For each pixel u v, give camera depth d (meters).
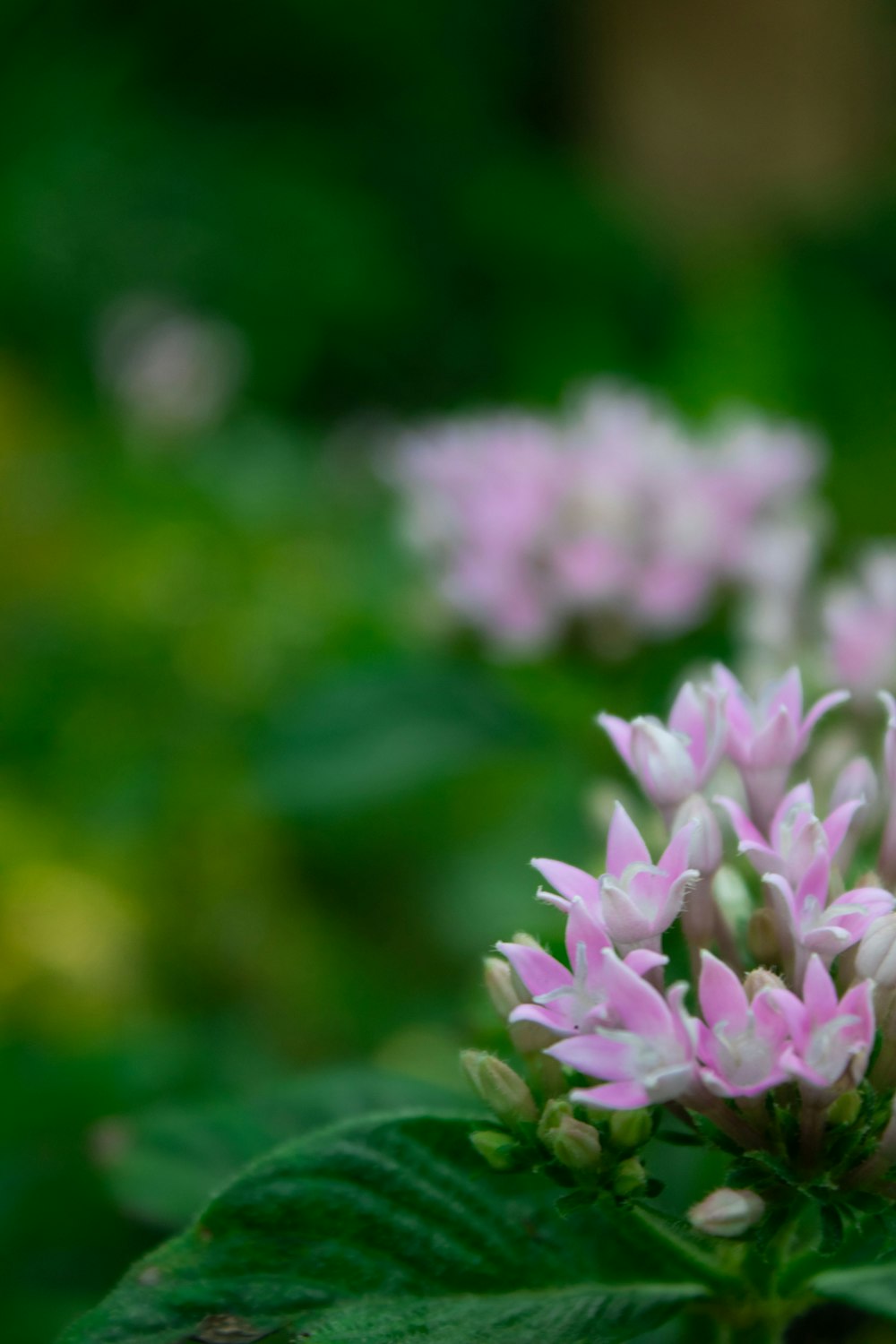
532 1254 0.35
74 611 0.94
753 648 0.50
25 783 0.84
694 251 2.05
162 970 0.76
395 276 1.78
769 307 1.46
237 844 0.81
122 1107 0.54
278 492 1.21
